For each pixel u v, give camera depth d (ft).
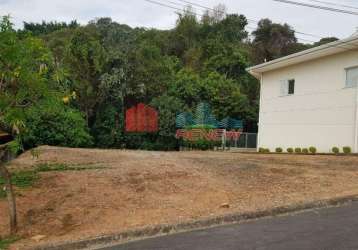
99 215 23.31
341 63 58.80
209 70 115.55
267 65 71.15
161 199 25.68
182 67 120.57
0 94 19.89
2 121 20.35
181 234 20.12
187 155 48.16
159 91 92.17
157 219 22.06
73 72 82.74
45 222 22.89
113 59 86.43
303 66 66.08
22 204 25.43
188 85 96.89
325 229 19.93
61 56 84.89
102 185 28.40
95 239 19.35
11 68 19.76
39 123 68.44
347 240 18.08
